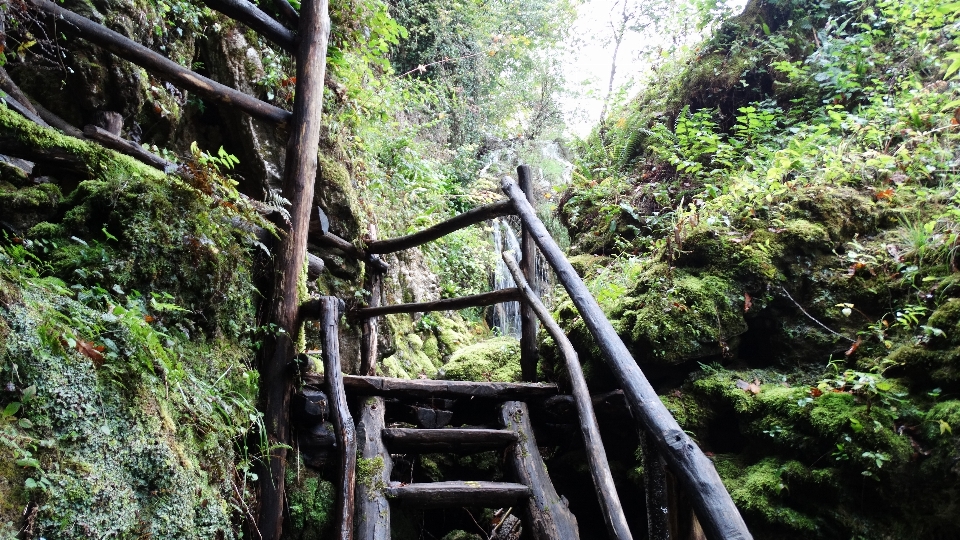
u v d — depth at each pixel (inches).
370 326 161.5
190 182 89.4
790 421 100.3
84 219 81.7
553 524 99.1
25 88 114.5
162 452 65.5
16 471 51.5
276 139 152.9
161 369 71.7
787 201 130.9
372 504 95.9
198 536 68.7
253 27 117.5
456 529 137.3
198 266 88.1
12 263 66.6
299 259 110.4
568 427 127.6
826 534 91.2
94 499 56.1
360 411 111.5
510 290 132.4
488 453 141.6
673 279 126.3
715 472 59.7
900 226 122.3
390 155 238.2
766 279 118.8
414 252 232.1
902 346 101.0
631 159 223.3
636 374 74.5
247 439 96.2
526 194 145.7
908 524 86.7
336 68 172.7
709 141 175.0
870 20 192.9
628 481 120.2
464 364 170.6
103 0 121.0
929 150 132.0
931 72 165.8
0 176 84.9
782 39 202.2
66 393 58.0
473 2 369.4
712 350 117.1
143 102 130.4
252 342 102.1
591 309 90.6
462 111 381.4
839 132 161.6
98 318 67.2
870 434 89.5
